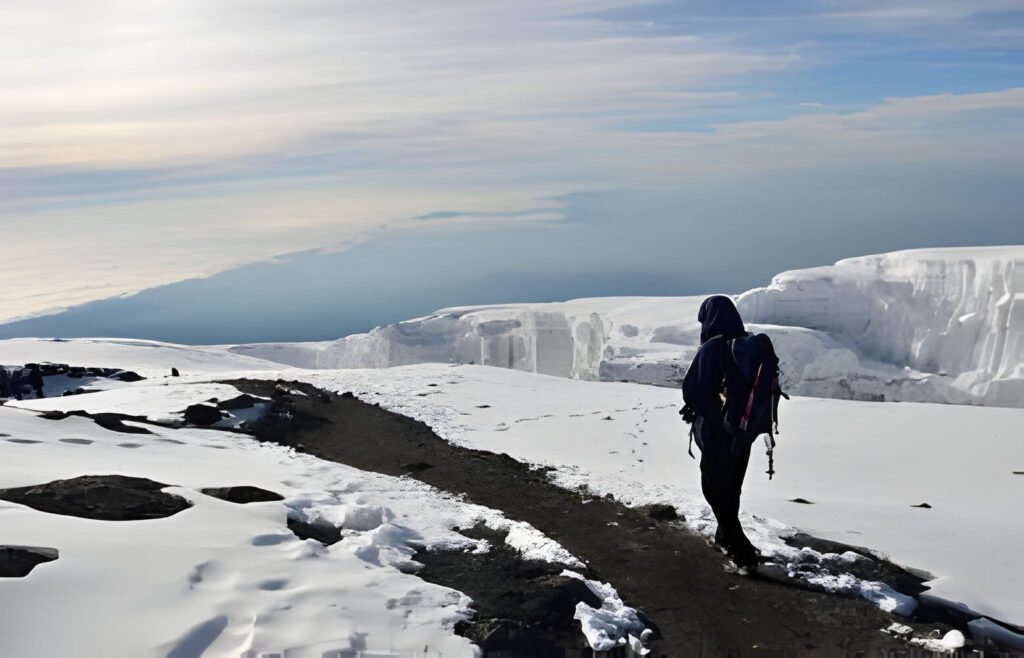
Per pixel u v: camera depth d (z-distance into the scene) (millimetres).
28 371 25109
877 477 11742
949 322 52688
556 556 7375
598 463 12633
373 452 13406
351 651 5172
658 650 5906
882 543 8031
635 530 8672
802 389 49562
